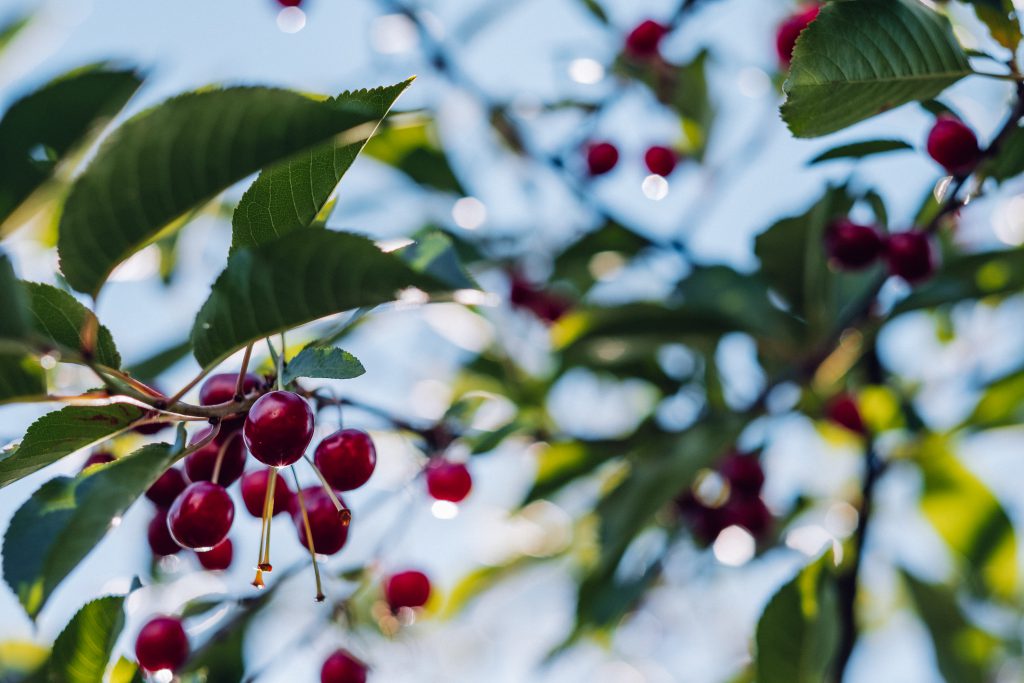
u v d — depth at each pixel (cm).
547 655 103
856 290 102
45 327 71
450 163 109
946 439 104
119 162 69
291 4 104
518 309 111
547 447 103
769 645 88
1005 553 106
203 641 87
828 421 106
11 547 71
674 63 111
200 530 75
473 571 114
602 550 100
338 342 103
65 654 79
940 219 87
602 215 107
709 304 103
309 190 74
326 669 87
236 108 68
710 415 102
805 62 80
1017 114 82
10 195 68
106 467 72
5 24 94
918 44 80
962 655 108
